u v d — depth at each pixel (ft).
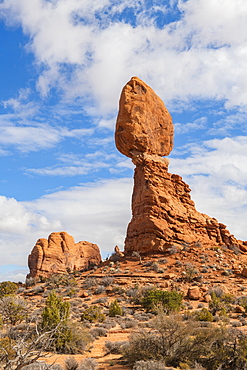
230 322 102.01
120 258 225.35
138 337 59.47
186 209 241.76
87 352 68.28
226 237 241.76
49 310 70.18
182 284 174.81
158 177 240.53
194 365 52.13
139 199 233.76
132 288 170.50
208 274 186.50
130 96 253.24
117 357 63.46
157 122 258.98
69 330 67.87
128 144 244.83
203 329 57.98
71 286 186.39
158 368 47.85
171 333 56.85
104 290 171.53
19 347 34.32
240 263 208.03
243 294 161.38
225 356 53.42
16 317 98.32
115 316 122.62
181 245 220.23
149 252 217.56
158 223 220.02
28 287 210.79
